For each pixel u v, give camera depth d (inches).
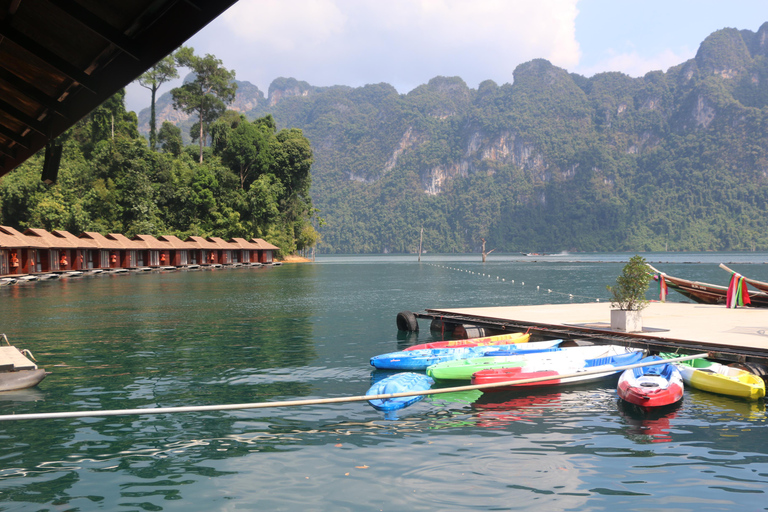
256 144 4645.7
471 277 2497.5
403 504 252.7
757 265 4256.9
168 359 598.2
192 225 4037.9
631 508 247.6
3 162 542.3
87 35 295.7
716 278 2544.3
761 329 605.3
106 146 3905.0
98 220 3528.5
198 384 485.1
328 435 347.6
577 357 516.1
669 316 728.3
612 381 504.4
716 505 249.9
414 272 3063.5
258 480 279.6
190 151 4980.3
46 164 433.4
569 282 2097.7
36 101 382.9
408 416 390.3
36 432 354.3
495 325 698.8
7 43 333.4
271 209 4370.1
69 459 308.7
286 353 634.8
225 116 5098.4
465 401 430.3
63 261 2506.2
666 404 411.5
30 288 1689.2
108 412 279.0
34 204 3358.8
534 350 589.9
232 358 603.5
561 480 277.9
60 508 250.5
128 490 269.0
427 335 770.2
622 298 598.9
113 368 550.6
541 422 375.6
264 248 4023.1
